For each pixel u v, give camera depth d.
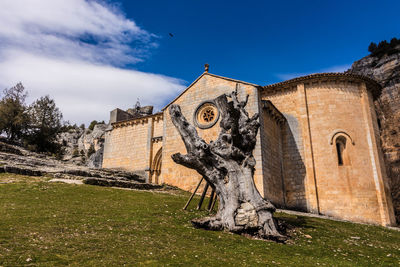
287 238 13.09
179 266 8.45
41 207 14.62
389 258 12.18
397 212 41.16
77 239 10.07
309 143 28.59
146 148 37.44
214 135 28.12
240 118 15.20
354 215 26.39
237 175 14.11
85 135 93.75
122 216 14.09
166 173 30.11
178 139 30.44
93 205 16.11
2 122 49.62
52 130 56.47
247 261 9.54
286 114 30.58
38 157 36.59
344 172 27.45
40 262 7.80
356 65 55.72
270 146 27.36
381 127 46.78
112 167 39.66
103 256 8.66
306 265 9.80
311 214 25.30
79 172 26.02
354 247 13.47
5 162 25.91
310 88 30.11
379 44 53.47
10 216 12.47
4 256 7.95
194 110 29.97
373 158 28.12
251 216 13.02
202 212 17.02
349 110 29.20
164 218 14.53
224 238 11.97
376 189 27.36
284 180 29.03
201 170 14.66
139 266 8.16
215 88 29.62
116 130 41.31
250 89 27.58
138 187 25.91
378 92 31.75
